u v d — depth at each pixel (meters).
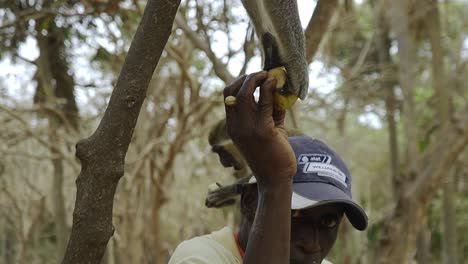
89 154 2.12
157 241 8.95
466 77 9.26
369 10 11.80
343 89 11.02
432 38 9.16
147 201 9.38
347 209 2.68
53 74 8.84
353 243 9.83
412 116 8.34
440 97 9.02
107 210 2.14
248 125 2.12
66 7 8.00
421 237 9.40
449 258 9.16
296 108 4.98
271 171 2.15
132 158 8.88
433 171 7.48
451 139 7.42
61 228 9.21
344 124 11.23
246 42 5.06
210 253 2.62
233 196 2.98
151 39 2.10
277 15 2.35
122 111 2.11
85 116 9.69
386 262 7.53
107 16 7.71
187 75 8.34
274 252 2.13
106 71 9.17
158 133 8.89
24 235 10.09
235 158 3.17
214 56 5.69
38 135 8.76
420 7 8.90
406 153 7.96
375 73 11.21
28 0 8.35
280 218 2.14
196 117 8.58
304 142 2.73
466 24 10.73
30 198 10.03
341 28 8.97
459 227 12.87
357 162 14.27
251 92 2.11
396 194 7.79
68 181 10.12
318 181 2.62
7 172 10.19
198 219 10.27
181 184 10.96
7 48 8.54
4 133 9.06
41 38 8.51
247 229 2.66
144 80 2.12
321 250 2.63
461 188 11.41
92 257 2.15
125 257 8.70
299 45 2.39
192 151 10.90
